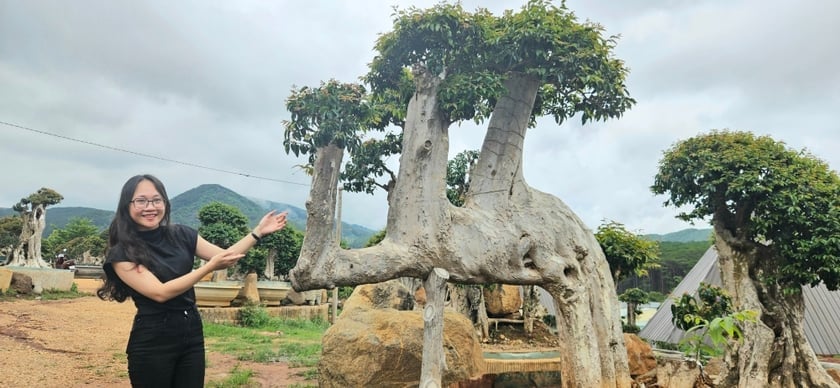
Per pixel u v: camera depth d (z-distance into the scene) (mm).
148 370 3473
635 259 12586
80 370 10594
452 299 15414
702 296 11125
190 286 3420
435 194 7742
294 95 7125
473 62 7789
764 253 10250
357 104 7141
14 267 22875
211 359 12734
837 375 10602
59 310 17922
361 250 7371
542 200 9078
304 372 11500
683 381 10078
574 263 8812
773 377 9914
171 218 3855
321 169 7109
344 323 9156
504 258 8094
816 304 14789
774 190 9602
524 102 8648
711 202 10633
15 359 10961
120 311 19359
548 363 10047
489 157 8656
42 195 25438
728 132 10477
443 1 7496
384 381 8594
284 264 34562
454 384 8812
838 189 9484
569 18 8062
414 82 8195
